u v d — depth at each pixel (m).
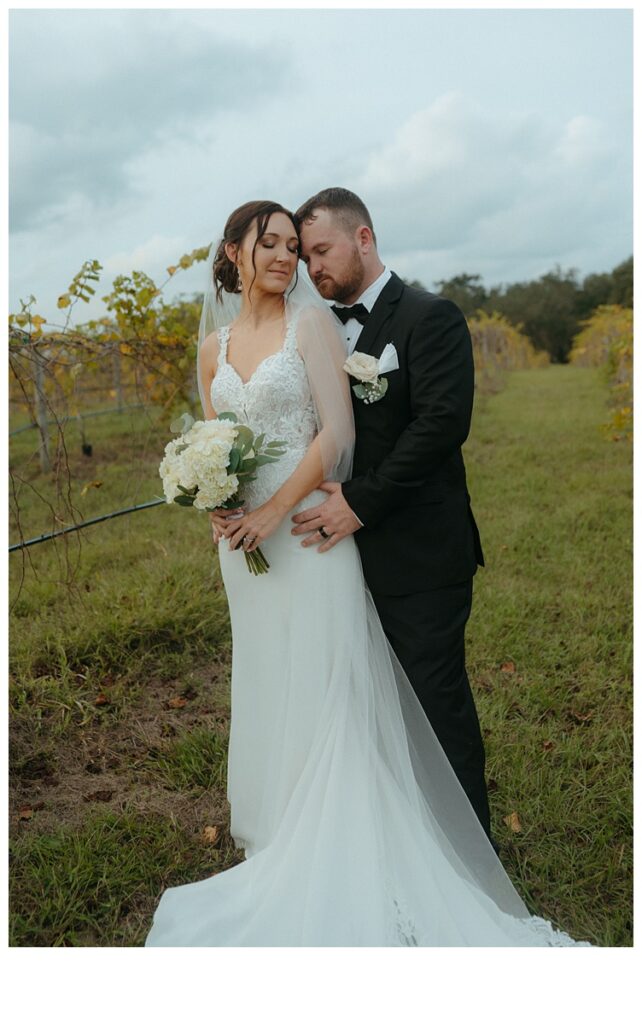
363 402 2.44
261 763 2.54
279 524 2.37
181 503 2.34
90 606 4.30
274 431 2.37
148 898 2.48
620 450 9.14
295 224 2.40
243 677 2.56
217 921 2.23
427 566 2.47
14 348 3.46
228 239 2.39
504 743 3.17
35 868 2.54
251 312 2.45
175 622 4.12
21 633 4.14
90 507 6.75
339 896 2.11
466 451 9.49
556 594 4.68
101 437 9.95
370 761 2.31
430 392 2.34
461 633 2.55
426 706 2.46
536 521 6.12
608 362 16.11
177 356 5.61
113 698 3.60
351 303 2.55
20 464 8.50
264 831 2.50
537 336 50.38
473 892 2.26
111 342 4.76
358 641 2.39
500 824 2.74
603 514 6.24
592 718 3.36
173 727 3.43
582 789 2.88
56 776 3.11
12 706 3.50
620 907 2.37
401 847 2.22
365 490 2.33
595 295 50.91
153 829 2.74
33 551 5.57
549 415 13.09
